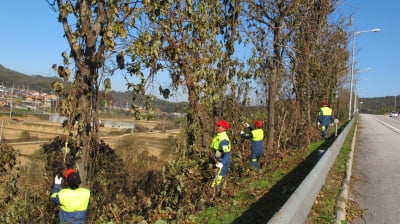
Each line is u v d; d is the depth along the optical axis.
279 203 7.16
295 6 11.56
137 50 5.67
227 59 8.34
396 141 18.94
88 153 5.81
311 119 18.06
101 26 5.45
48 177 6.88
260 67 10.86
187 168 7.12
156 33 6.21
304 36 14.32
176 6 6.88
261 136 10.32
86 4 5.34
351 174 9.55
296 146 14.89
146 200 7.20
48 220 6.53
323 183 7.85
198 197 7.32
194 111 7.54
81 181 5.84
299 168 10.49
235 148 9.48
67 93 5.38
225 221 6.40
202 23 7.11
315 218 5.75
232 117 9.37
